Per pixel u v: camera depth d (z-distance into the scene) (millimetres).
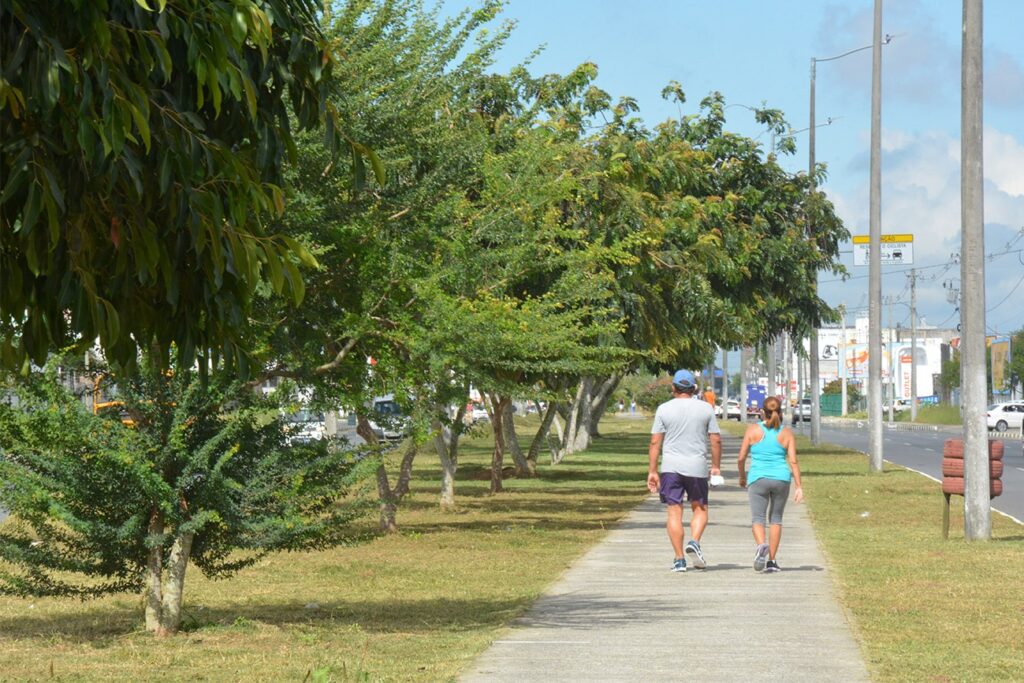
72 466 12742
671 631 13133
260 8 8516
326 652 12133
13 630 13680
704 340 43312
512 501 34844
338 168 19734
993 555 20125
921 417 144750
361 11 19547
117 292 8891
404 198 21594
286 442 13570
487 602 15750
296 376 19469
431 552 21750
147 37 8086
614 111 39531
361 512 13750
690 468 18547
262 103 9023
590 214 33344
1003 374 145500
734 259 44219
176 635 13188
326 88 9320
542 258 27531
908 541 22578
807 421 148125
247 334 9734
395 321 21719
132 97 7789
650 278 37625
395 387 21359
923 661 11414
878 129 47719
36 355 8805
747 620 13844
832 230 53500
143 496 13008
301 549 13875
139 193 7930
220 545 13703
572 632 13133
